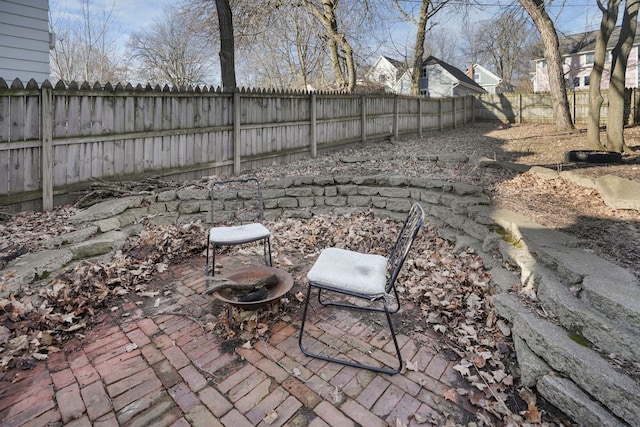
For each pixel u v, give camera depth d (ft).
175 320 8.01
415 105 34.96
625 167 16.43
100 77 45.85
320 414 5.39
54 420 5.25
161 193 14.62
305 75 54.03
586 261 7.55
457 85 79.15
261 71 66.03
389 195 15.75
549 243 8.71
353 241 12.82
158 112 15.85
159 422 5.23
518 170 16.70
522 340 6.49
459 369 6.33
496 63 88.33
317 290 9.47
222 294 7.92
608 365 5.20
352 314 8.31
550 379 5.51
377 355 6.79
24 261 8.98
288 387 5.95
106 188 13.78
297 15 40.63
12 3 17.98
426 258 10.98
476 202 12.69
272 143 21.27
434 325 7.74
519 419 5.24
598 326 5.71
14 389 5.86
